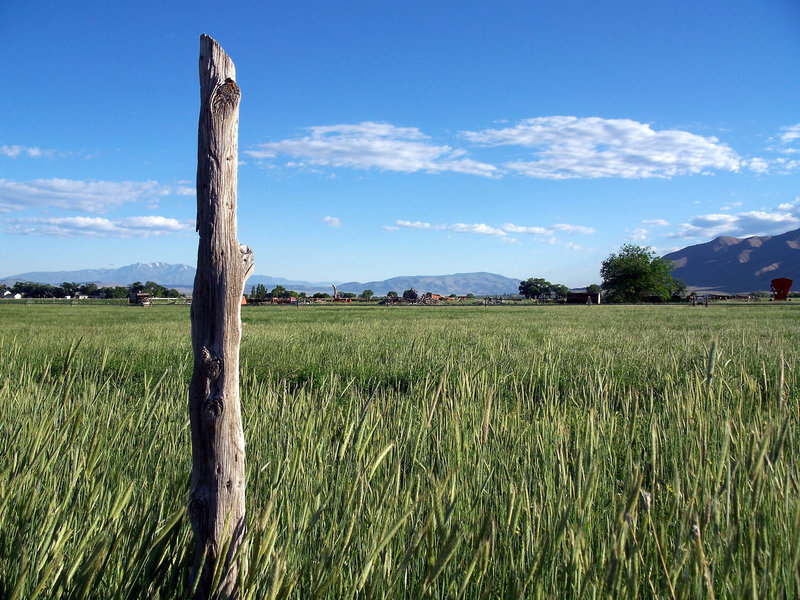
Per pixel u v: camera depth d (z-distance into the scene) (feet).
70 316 123.44
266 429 12.88
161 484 10.10
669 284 338.13
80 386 17.89
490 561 7.98
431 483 8.63
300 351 36.37
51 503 8.22
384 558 7.81
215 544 6.96
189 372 28.14
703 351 29.66
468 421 12.98
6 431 12.22
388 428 13.10
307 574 7.83
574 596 7.17
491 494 9.82
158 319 107.04
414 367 28.35
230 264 6.98
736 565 7.30
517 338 46.62
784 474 9.60
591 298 305.94
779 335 49.21
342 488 9.46
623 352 33.35
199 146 7.08
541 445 11.40
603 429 12.74
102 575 7.38
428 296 358.43
